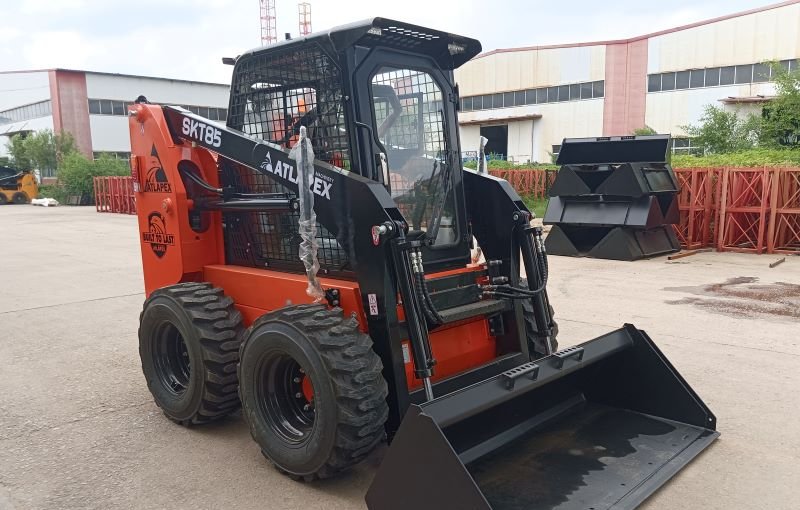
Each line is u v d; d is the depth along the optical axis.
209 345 3.76
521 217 3.88
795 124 20.75
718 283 8.45
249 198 3.98
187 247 4.22
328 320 3.12
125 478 3.43
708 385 4.61
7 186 32.22
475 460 3.21
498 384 2.93
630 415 3.82
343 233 3.21
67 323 6.90
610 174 10.93
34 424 4.17
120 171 33.12
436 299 3.44
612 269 9.67
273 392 3.43
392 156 3.52
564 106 39.03
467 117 43.88
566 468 3.19
